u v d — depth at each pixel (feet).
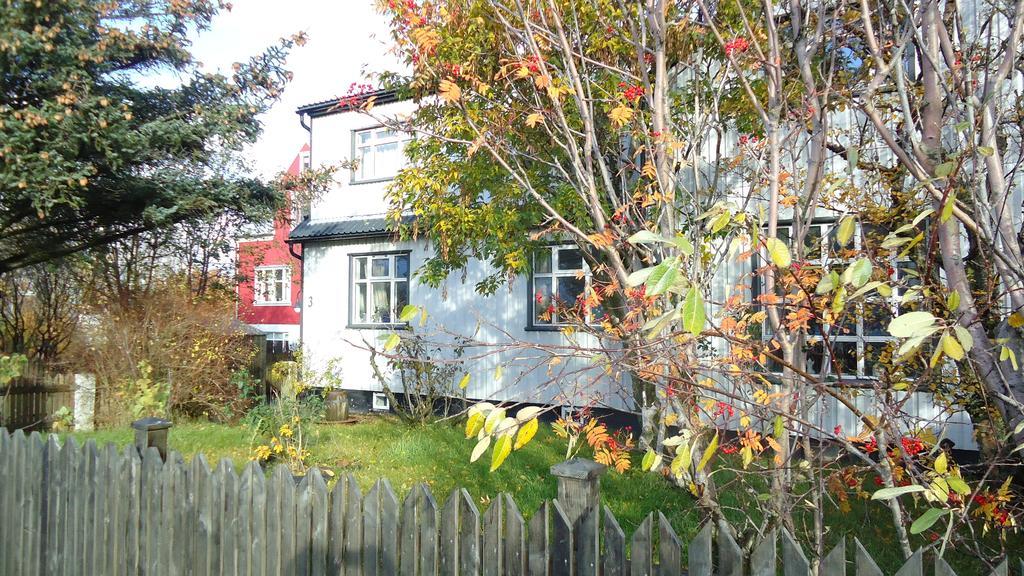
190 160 36.11
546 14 18.16
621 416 28.55
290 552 9.97
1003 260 8.39
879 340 18.49
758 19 15.93
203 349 35.91
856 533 15.03
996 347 8.63
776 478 10.11
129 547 11.85
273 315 75.97
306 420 27.07
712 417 10.42
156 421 13.14
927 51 9.52
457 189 25.55
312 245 48.65
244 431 29.94
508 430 7.22
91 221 37.29
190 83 36.40
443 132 22.17
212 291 51.39
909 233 12.83
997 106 11.71
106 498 12.29
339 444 27.78
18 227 36.17
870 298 12.26
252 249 56.65
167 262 48.14
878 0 11.51
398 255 44.57
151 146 34.09
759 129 19.89
